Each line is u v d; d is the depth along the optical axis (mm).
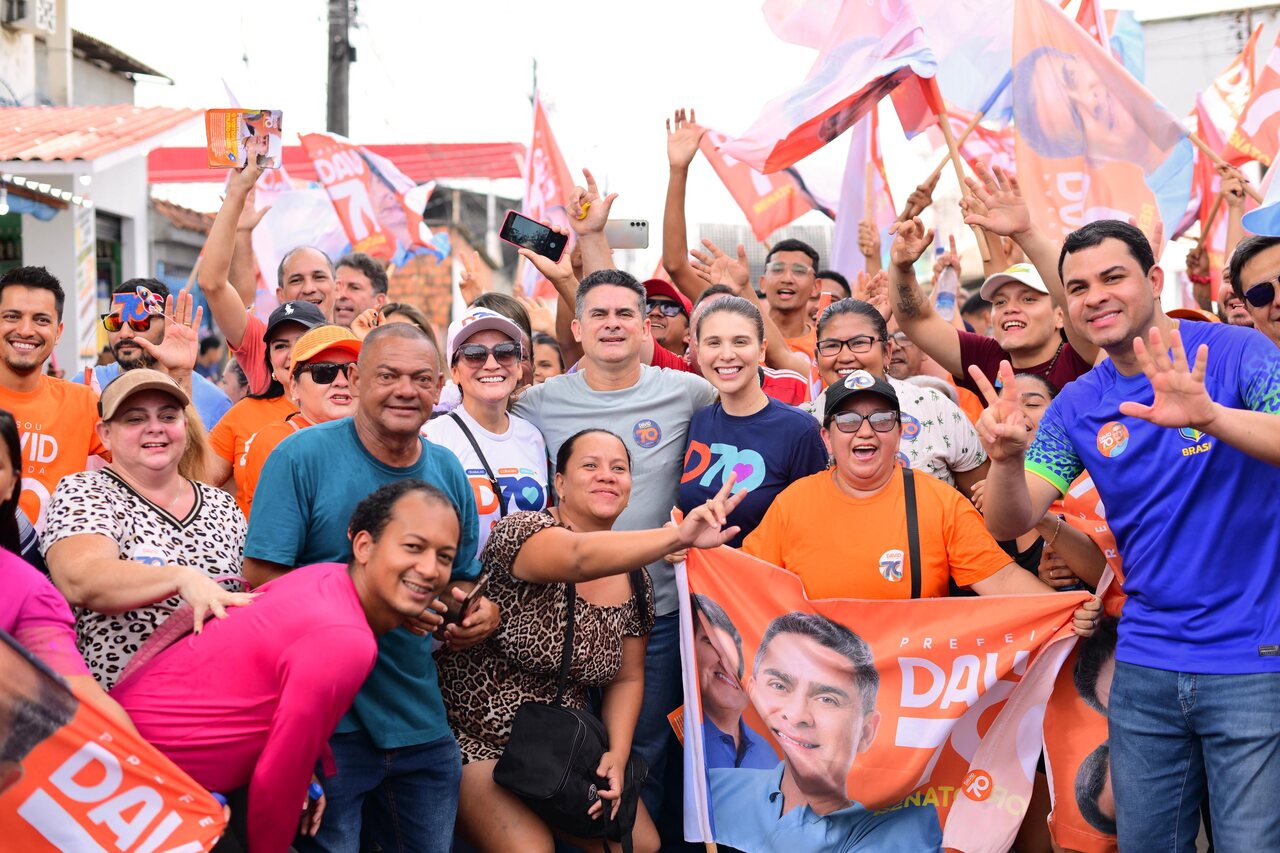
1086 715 4812
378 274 8234
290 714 3545
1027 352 6023
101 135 14594
